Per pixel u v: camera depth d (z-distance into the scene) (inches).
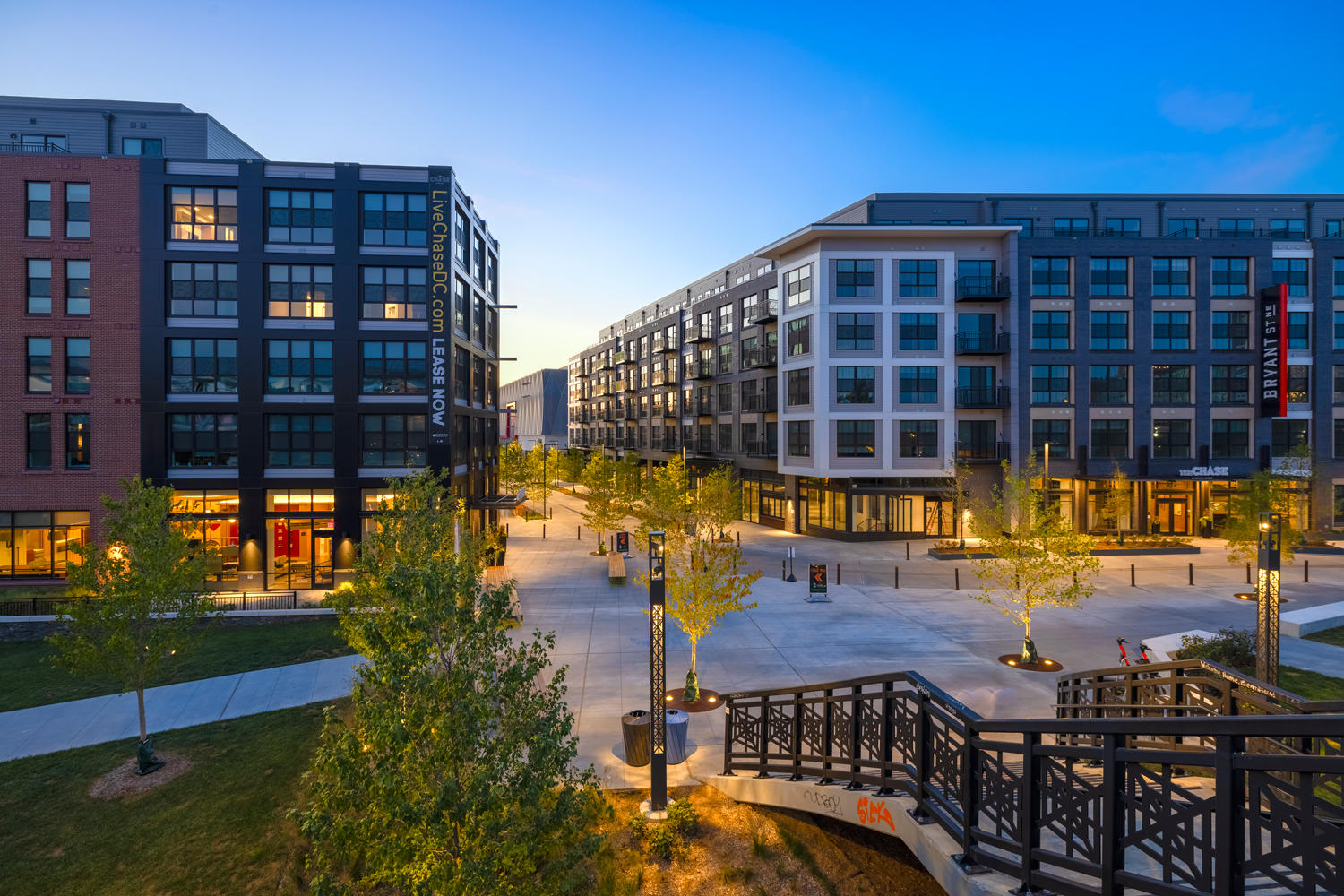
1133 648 745.6
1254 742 248.4
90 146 1218.6
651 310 2913.4
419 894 251.6
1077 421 1549.0
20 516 1093.8
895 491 1550.2
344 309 1145.4
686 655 724.7
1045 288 1560.0
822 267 1565.0
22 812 435.8
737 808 414.0
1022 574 703.1
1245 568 1214.3
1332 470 1558.8
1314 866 113.8
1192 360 1562.5
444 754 267.1
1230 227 1720.0
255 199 1126.4
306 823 261.0
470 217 1376.7
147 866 379.9
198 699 616.1
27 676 688.4
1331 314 1569.9
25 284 1092.5
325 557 1146.0
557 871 281.3
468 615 290.4
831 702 344.2
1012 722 193.5
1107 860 157.9
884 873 347.9
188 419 1121.4
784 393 1699.1
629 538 1617.9
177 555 535.2
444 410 1159.6
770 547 1498.5
